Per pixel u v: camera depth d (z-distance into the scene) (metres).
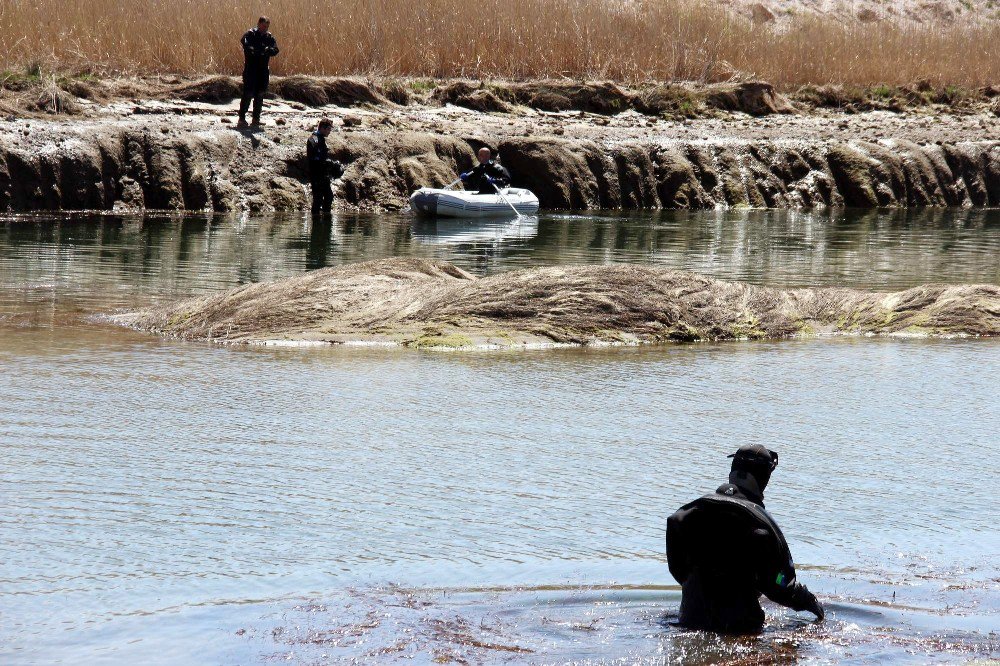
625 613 11.74
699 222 60.97
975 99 92.38
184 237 48.53
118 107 63.59
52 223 51.91
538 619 11.60
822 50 90.88
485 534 14.18
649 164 69.81
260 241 47.91
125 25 69.75
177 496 15.32
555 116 75.75
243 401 20.55
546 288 28.08
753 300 29.39
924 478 16.83
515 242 49.81
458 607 11.92
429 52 78.38
